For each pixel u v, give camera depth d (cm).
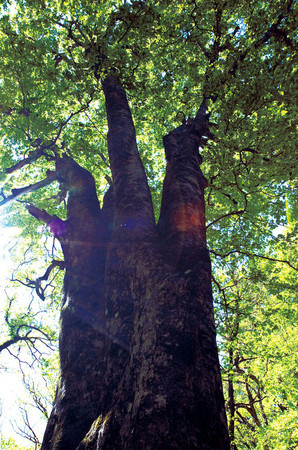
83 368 337
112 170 465
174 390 207
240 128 619
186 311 254
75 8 736
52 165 1075
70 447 276
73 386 327
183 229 353
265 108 634
